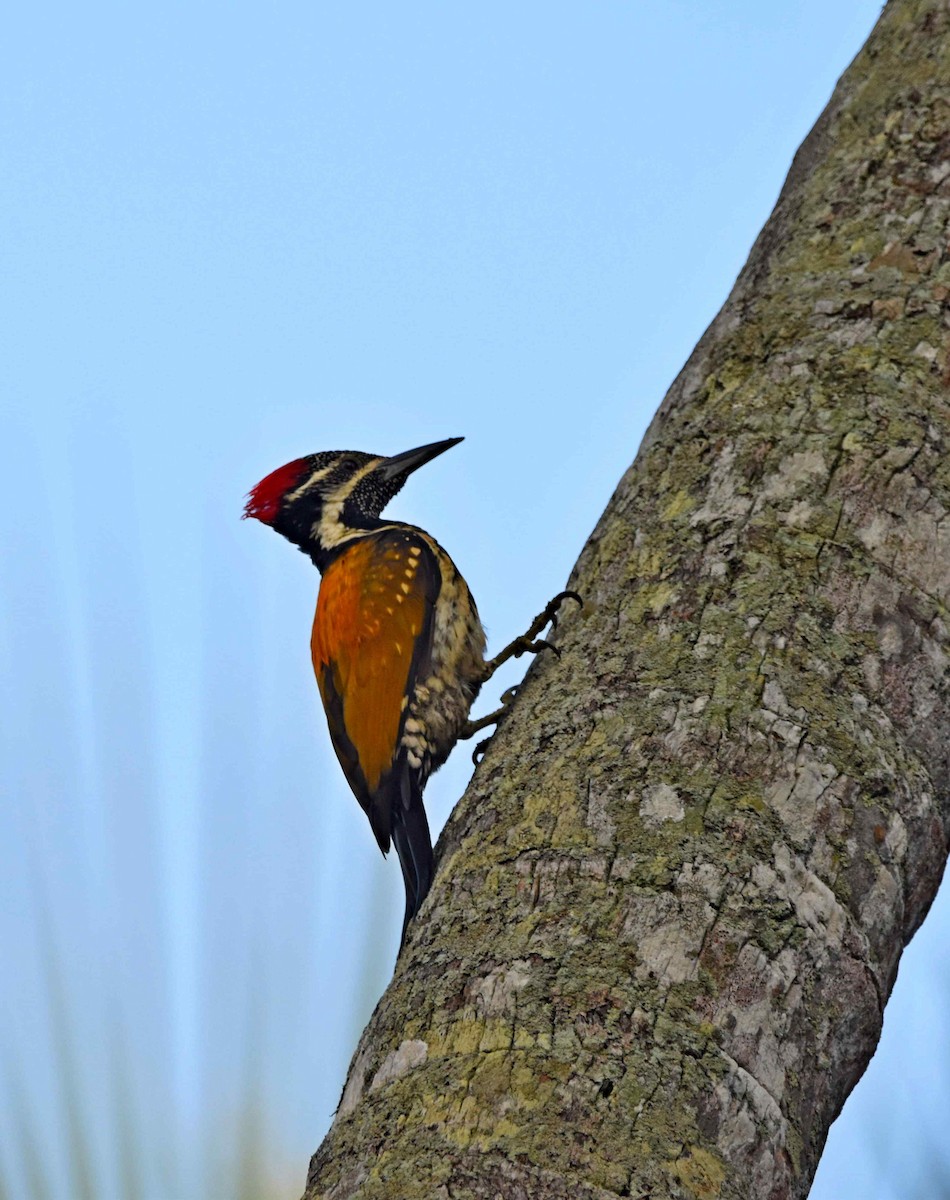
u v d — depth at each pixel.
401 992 5.61
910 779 6.15
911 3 9.09
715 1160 4.88
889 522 6.89
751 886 5.57
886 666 6.44
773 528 6.89
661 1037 5.12
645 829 5.74
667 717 6.16
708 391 7.80
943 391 7.41
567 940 5.42
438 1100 5.07
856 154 8.56
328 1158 5.16
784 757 5.98
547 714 6.56
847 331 7.70
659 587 6.88
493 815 6.15
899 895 5.93
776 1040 5.29
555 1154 4.80
